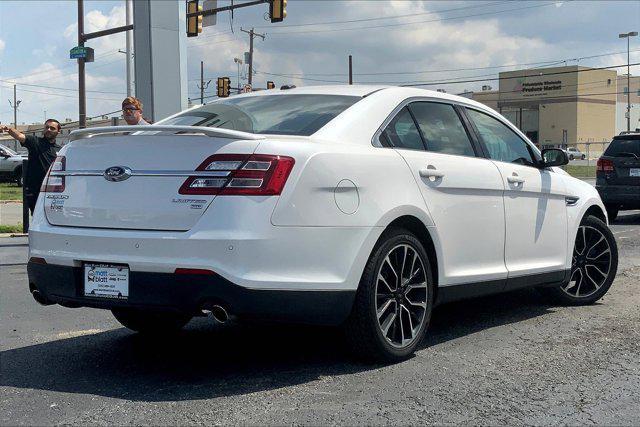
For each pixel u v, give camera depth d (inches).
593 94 3590.1
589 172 1840.6
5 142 2070.6
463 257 195.3
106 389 158.7
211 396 153.0
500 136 223.1
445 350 189.3
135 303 154.9
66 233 164.6
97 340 205.2
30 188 373.7
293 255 153.3
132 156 161.2
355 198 163.9
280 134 172.2
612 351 189.5
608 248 253.9
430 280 184.2
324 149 162.4
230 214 149.1
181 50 589.3
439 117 202.2
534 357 183.2
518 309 243.9
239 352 189.5
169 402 149.4
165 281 151.4
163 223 154.1
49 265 167.5
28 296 276.8
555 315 234.5
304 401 149.1
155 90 572.7
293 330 213.6
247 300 148.5
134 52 581.0
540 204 225.9
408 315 179.5
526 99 3693.4
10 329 219.5
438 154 192.7
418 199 179.3
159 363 179.8
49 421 139.2
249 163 151.2
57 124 376.2
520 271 215.6
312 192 156.3
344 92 193.9
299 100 192.9
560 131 3577.8
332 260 158.9
